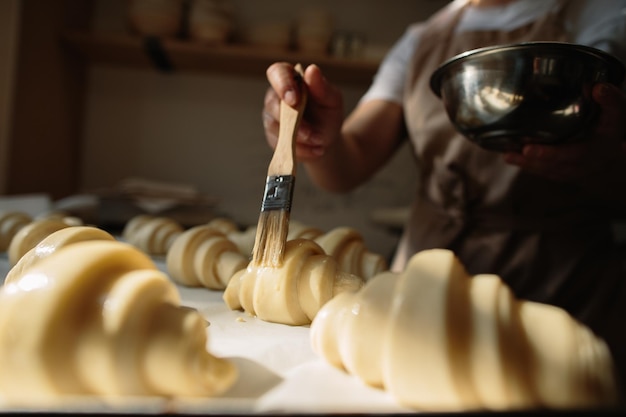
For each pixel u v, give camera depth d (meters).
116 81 2.61
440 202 1.22
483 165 1.14
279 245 0.65
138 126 2.63
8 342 0.37
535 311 0.41
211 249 0.89
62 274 0.40
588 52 0.67
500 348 0.37
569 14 1.13
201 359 0.39
